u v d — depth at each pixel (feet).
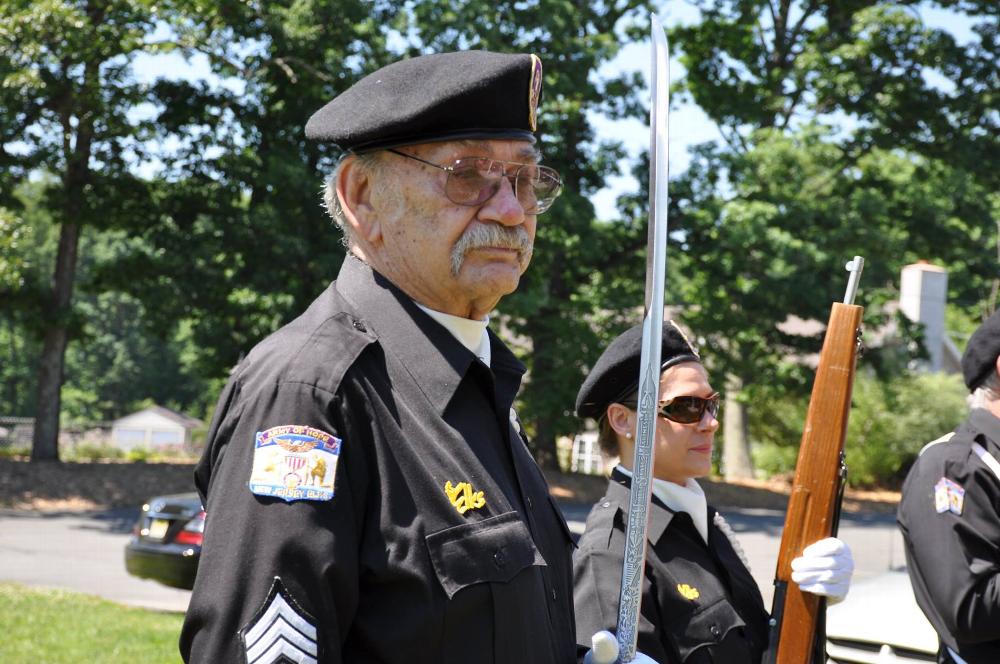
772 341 72.64
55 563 37.29
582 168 71.67
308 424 5.03
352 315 5.68
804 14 79.25
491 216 5.74
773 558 43.11
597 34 67.62
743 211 66.64
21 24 52.26
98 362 222.28
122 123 56.34
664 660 8.21
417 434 5.39
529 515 5.82
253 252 58.39
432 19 57.98
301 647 4.77
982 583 9.04
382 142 5.76
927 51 71.51
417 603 5.07
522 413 68.13
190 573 26.48
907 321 74.02
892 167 79.87
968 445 9.47
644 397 5.26
